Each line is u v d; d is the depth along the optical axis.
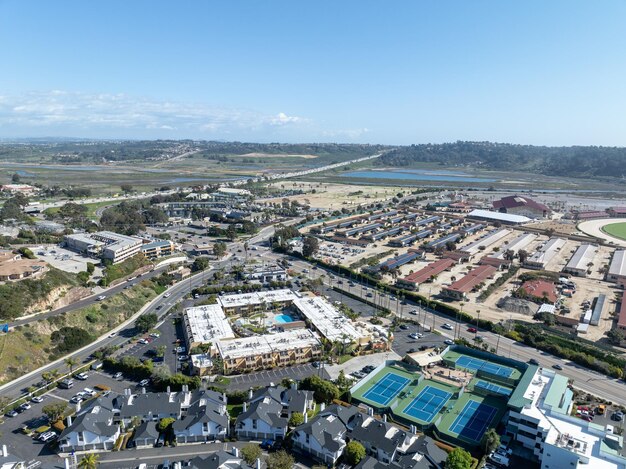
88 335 188.62
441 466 110.88
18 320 184.25
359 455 114.88
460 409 139.88
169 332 199.00
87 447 120.44
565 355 178.62
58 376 158.12
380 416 136.62
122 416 130.25
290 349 174.62
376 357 179.38
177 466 108.69
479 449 120.69
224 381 158.88
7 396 145.50
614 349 184.75
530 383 138.75
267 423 125.50
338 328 197.00
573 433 115.44
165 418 131.00
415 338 196.12
